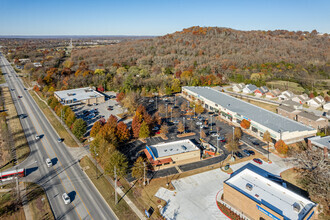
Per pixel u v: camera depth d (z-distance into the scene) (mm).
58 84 139500
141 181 51875
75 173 55156
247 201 40812
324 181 44781
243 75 157000
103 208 43406
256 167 57469
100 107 107812
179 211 42844
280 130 68938
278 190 43562
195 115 95562
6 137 74625
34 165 58906
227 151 65750
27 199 45844
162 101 116812
